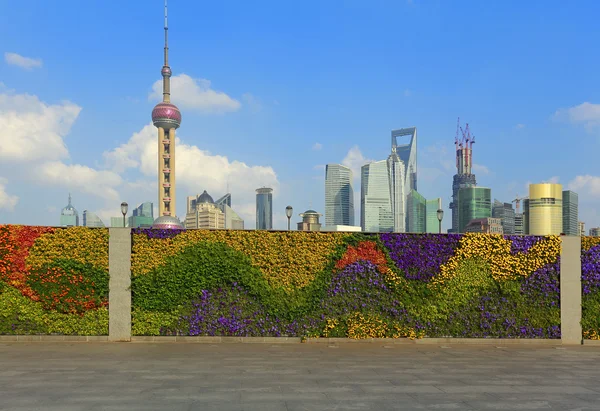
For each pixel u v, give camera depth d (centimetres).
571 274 1998
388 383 1155
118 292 1859
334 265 1936
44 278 1834
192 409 900
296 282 1916
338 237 1948
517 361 1528
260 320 1895
